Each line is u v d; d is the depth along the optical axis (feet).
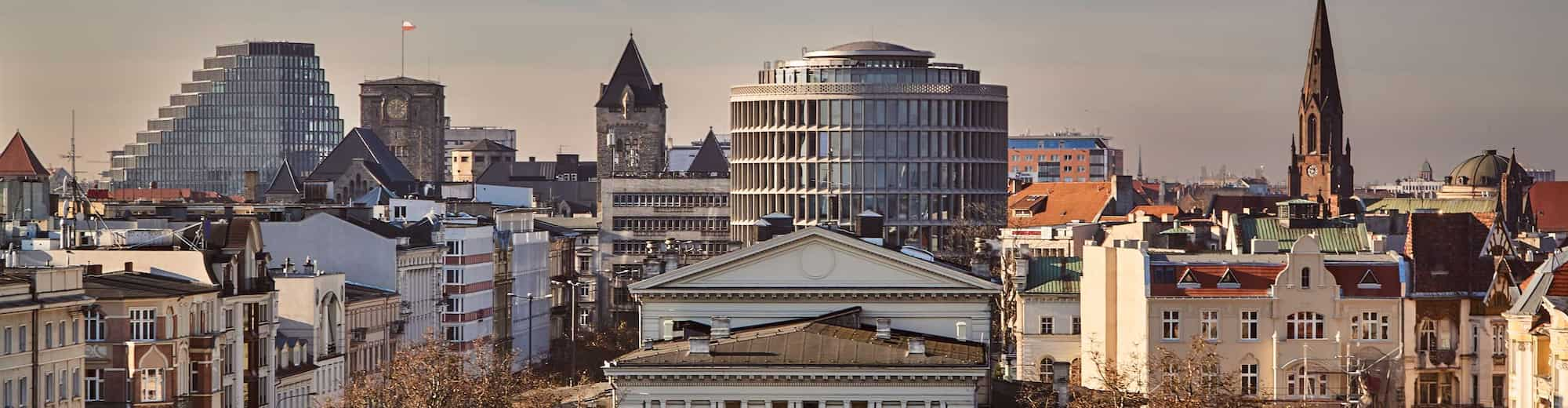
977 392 637.71
